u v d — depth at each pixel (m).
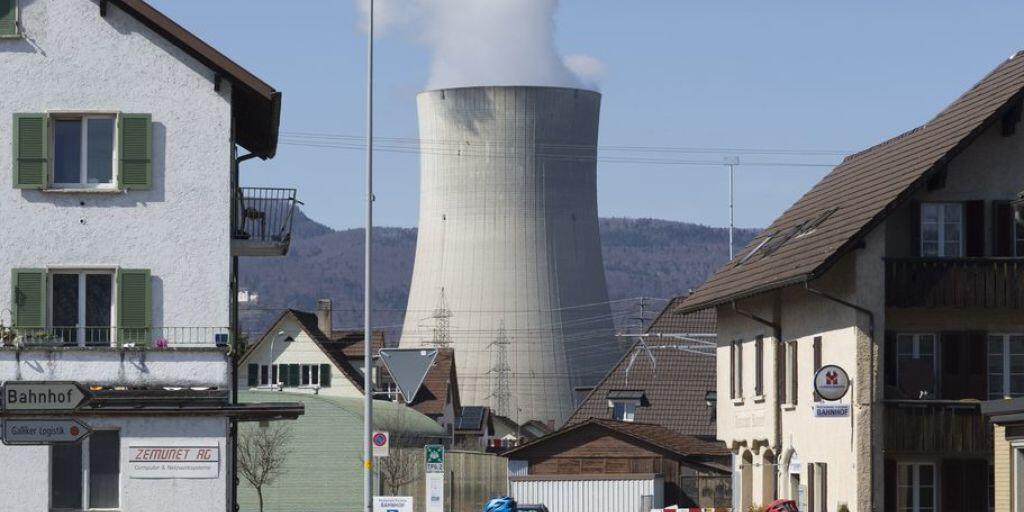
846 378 60.31
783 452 70.06
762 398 73.12
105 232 53.03
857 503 59.50
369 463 58.59
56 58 53.03
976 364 61.28
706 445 97.44
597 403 113.88
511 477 92.06
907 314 61.28
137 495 51.81
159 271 53.12
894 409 59.50
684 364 114.69
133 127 53.09
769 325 71.31
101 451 51.88
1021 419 46.25
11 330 52.31
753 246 79.38
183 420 52.06
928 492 60.69
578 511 91.12
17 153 52.69
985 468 60.12
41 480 51.47
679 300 118.19
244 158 61.94
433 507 56.41
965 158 61.62
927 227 61.59
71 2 53.09
